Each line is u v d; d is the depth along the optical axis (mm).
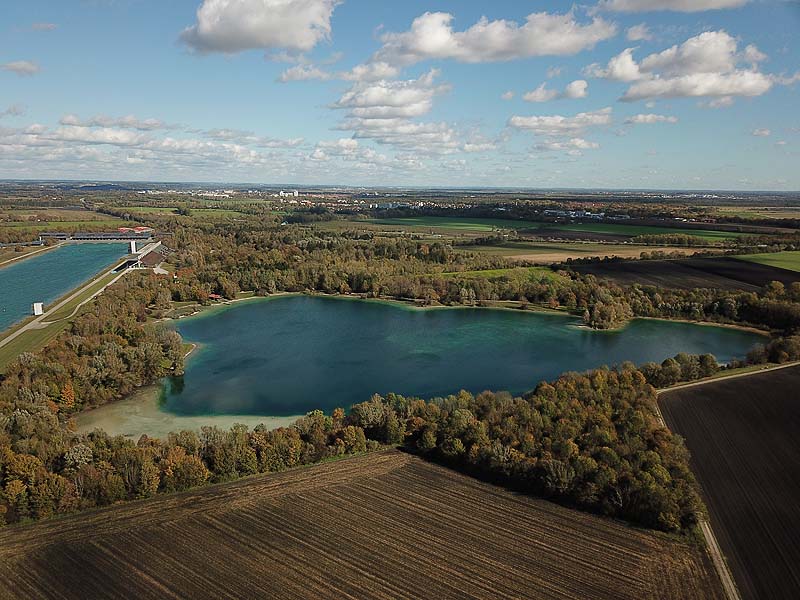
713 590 54844
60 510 67875
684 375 110000
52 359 112500
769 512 67812
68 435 82062
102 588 55188
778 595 54312
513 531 63969
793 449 82750
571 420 83812
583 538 62812
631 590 54812
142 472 71125
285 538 62750
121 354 119000
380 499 70688
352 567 58031
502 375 128250
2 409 88750
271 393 115688
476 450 77562
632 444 76875
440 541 62188
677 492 65438
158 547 61406
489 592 54531
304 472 77812
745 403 98438
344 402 111312
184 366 131250
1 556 60062
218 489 73438
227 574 57062
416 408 90688
